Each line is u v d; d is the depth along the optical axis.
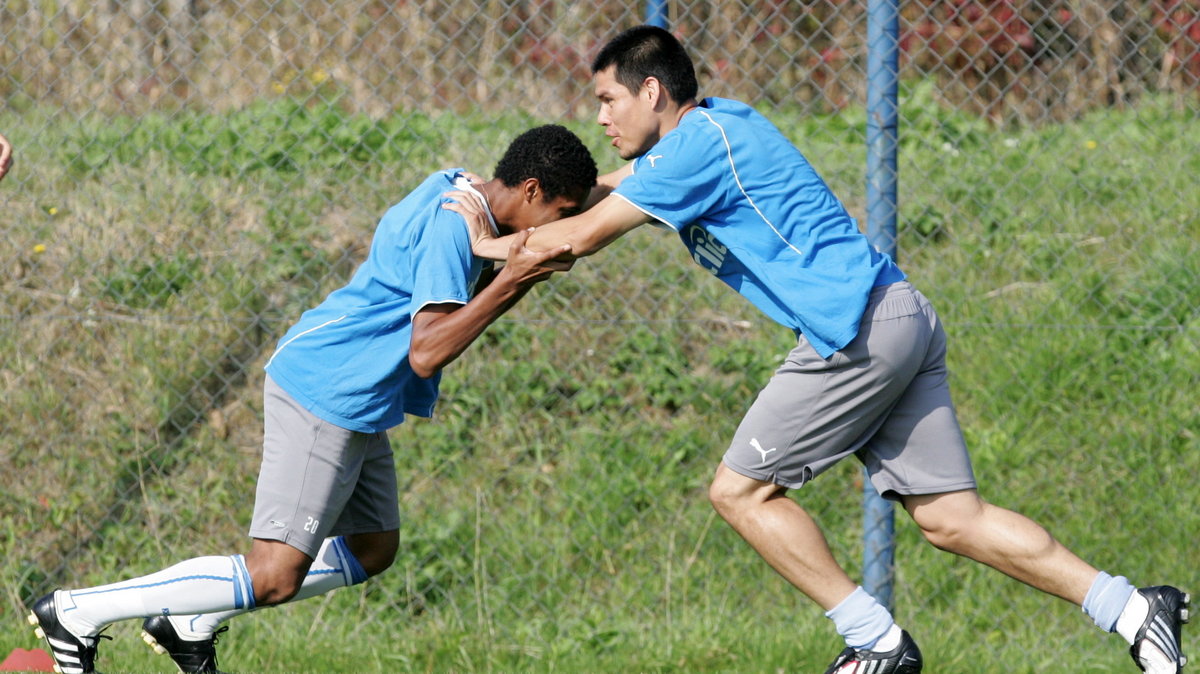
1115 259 24.06
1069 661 18.23
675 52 13.56
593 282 23.72
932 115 26.91
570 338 23.09
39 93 27.34
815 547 13.20
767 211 12.61
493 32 27.11
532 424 22.06
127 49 27.84
